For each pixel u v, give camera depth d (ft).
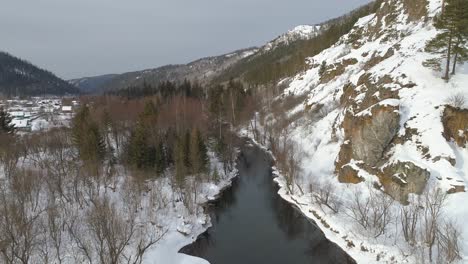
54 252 126.62
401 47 236.63
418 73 183.01
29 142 231.91
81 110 296.10
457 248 106.63
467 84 165.17
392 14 309.83
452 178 136.46
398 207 141.69
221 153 254.88
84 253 124.06
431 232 112.47
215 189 212.84
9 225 122.42
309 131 263.08
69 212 148.56
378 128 167.94
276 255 142.31
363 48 318.04
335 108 257.75
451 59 185.78
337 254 137.59
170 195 194.08
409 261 115.75
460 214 124.57
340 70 322.14
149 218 162.40
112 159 232.73
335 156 208.54
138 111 301.02
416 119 161.48
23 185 152.56
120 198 182.09
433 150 147.54
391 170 152.25
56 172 186.70
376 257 124.57
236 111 378.73
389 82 194.70
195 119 292.81
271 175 245.24
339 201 163.32
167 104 323.78
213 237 160.56
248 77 644.27
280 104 369.30
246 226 171.22
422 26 256.52
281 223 172.96
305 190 190.29
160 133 254.27
